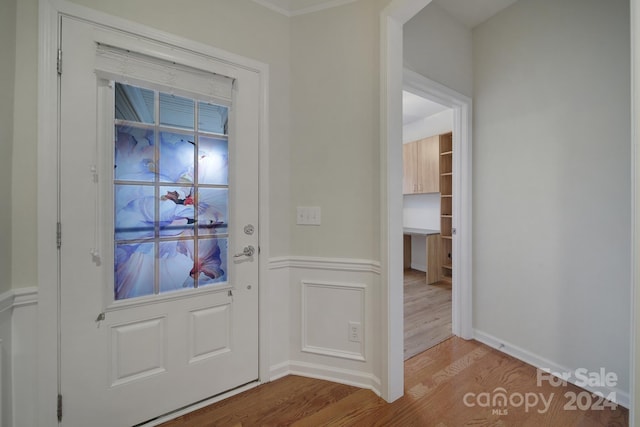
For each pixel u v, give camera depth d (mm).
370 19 1631
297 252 1785
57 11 1182
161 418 1413
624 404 1481
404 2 1403
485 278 2195
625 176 1481
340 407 1497
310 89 1760
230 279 1598
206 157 1538
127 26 1310
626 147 1474
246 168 1643
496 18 2109
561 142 1734
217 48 1539
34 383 1162
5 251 1091
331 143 1720
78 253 1227
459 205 2303
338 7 1703
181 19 1444
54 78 1178
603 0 1548
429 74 2020
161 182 1420
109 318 1294
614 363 1525
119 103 1318
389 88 1515
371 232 1637
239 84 1617
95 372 1267
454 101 2223
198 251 1519
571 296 1696
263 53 1695
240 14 1618
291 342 1792
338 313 1709
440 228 4043
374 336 1632
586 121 1622
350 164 1680
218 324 1565
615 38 1505
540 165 1843
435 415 1441
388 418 1423
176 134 1455
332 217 1719
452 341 2244
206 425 1381
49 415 1178
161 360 1415
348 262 1676
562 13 1726
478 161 2246
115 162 1312
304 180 1774
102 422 1283
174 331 1445
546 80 1807
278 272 1752
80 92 1225
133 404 1349
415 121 4617
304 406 1506
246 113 1640
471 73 2285
